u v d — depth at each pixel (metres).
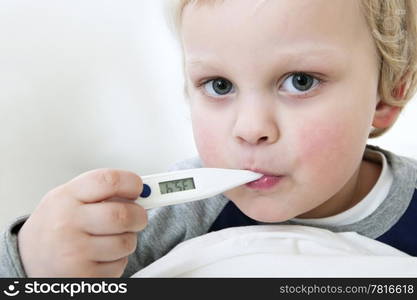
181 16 0.69
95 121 1.21
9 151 1.14
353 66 0.66
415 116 1.27
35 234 0.67
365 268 0.62
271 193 0.68
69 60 1.20
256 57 0.62
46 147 1.17
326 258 0.63
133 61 1.24
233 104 0.67
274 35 0.61
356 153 0.70
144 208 0.66
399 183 0.85
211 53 0.64
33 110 1.17
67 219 0.65
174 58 1.24
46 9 1.20
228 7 0.62
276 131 0.65
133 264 0.85
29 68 1.18
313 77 0.64
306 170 0.66
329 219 0.82
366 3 0.67
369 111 0.71
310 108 0.65
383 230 0.83
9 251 0.68
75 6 1.21
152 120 1.25
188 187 0.66
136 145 1.24
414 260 0.62
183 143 1.27
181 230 0.88
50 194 0.69
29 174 1.15
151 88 1.25
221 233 0.71
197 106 0.71
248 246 0.66
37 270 0.67
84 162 1.20
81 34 1.21
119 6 1.23
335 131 0.66
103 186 0.65
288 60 0.62
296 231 0.69
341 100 0.66
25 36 1.18
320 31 0.62
